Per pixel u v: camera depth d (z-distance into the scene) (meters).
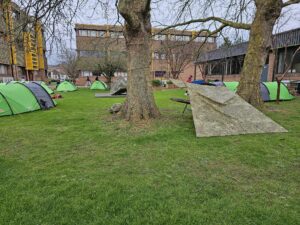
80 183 2.88
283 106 8.79
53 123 6.46
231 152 3.92
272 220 2.16
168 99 11.83
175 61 23.44
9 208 2.38
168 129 5.34
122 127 5.56
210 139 4.62
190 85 6.29
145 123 5.78
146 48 6.00
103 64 24.25
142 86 6.04
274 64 15.27
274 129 5.15
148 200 2.50
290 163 3.45
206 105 5.55
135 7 5.55
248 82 7.75
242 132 4.97
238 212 2.27
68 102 11.57
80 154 3.95
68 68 27.45
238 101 5.86
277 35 14.69
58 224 2.14
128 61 6.03
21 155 3.94
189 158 3.68
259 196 2.56
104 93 17.27
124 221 2.17
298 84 12.91
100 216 2.25
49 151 4.12
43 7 4.63
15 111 8.12
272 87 10.55
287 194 2.60
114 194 2.62
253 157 3.69
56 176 3.09
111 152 4.01
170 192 2.65
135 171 3.23
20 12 4.80
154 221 2.17
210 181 2.92
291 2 7.65
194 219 2.18
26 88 9.07
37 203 2.46
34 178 3.04
